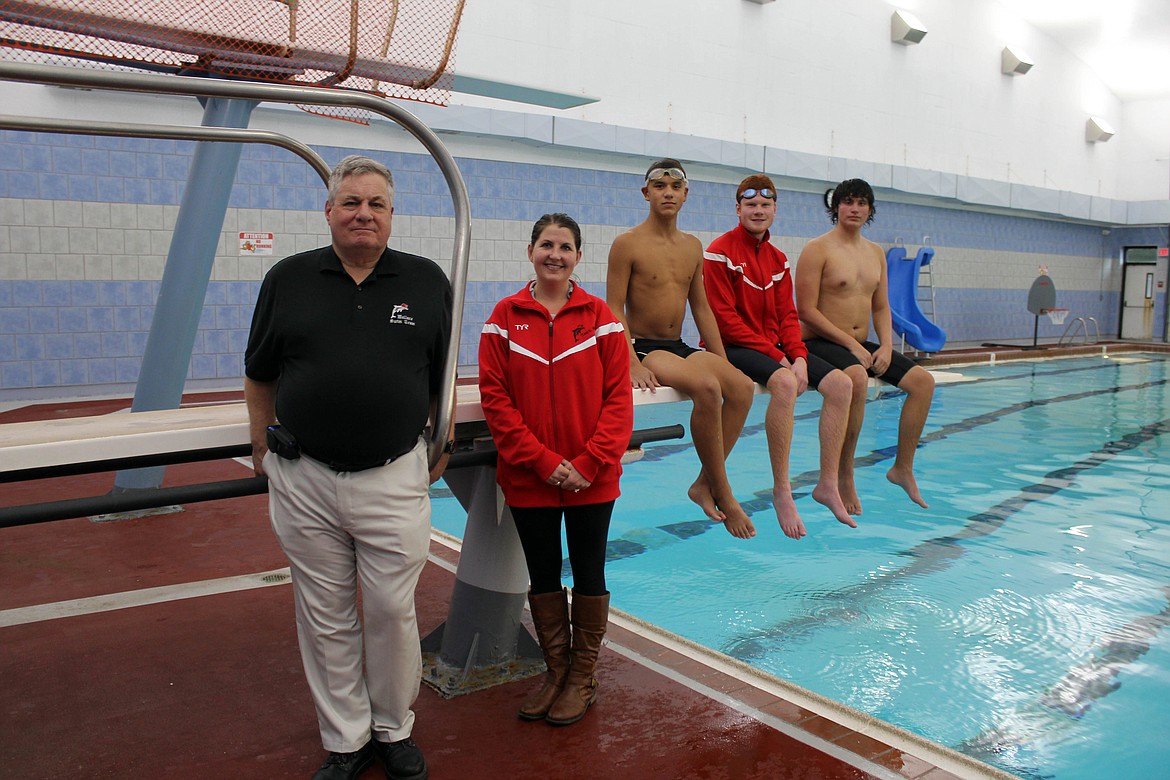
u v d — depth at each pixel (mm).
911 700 2594
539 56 9406
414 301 1915
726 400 3049
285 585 3182
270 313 1856
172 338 4062
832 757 2043
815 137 12180
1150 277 17422
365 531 1861
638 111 10352
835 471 3469
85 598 3033
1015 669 2828
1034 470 5914
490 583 2471
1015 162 15219
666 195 2979
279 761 2000
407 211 8781
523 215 9547
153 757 2010
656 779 1934
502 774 1949
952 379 5629
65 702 2277
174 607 2959
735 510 3068
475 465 2332
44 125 2072
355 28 2131
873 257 3898
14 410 6648
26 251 7008
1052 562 3984
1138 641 3059
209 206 4039
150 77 1767
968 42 13977
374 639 1931
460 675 2424
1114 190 17438
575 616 2264
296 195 8125
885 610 3375
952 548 4215
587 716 2234
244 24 2033
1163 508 4941
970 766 2012
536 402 2193
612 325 2273
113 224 7305
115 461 1863
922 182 13078
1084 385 10484
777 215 11867
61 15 1838
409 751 1944
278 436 1860
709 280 3391
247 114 4020
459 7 2268
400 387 1849
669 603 3471
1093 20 14680
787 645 3033
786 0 11547
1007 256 15391
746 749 2074
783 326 3479
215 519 4027
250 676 2441
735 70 11195
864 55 12586
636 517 4816
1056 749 2305
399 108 2062
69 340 7254
